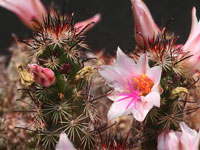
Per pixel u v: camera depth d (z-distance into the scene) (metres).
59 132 0.32
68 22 0.33
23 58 0.41
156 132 0.33
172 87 0.32
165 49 0.32
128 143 0.34
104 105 0.40
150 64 0.32
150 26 0.34
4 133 0.39
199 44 0.33
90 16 0.69
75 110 0.32
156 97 0.31
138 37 0.34
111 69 0.32
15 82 0.43
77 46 0.33
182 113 0.33
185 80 0.33
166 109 0.32
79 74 0.31
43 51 0.32
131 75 0.32
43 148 0.33
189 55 0.33
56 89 0.32
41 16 0.37
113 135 0.34
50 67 0.31
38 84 0.32
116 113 0.31
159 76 0.31
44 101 0.32
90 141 0.33
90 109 0.32
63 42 0.32
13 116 0.41
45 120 0.32
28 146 0.36
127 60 0.32
